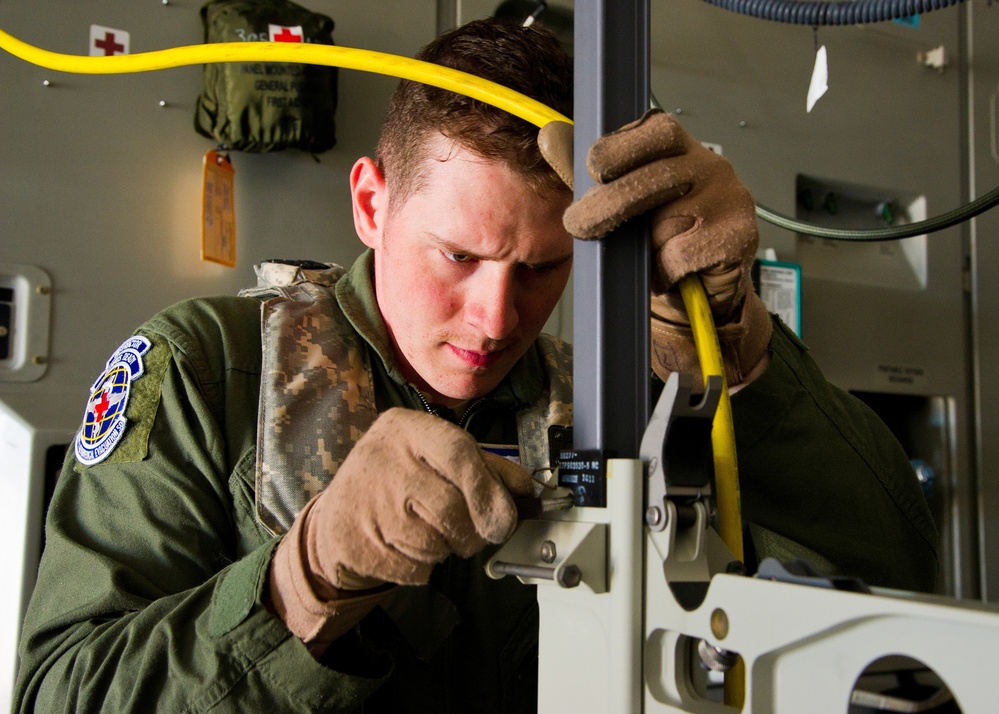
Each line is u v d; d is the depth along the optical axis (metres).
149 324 1.03
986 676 0.40
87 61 0.81
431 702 0.96
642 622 0.57
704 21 1.93
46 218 1.41
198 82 1.54
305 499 0.93
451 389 1.02
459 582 1.01
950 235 2.18
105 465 0.92
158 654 0.72
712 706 0.54
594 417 0.63
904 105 2.15
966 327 2.19
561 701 0.62
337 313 1.10
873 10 0.95
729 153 1.95
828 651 0.47
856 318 2.05
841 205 2.14
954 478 2.14
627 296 0.65
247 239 1.56
